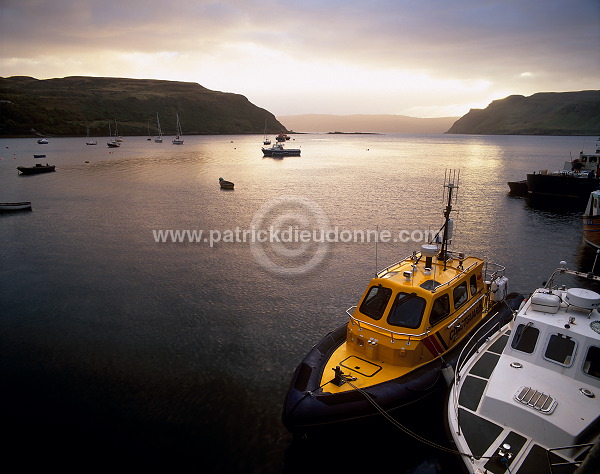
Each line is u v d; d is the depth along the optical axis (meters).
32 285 23.34
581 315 10.40
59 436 11.58
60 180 69.56
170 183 66.31
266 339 17.25
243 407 12.92
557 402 8.84
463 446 8.70
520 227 37.47
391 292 12.16
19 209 44.69
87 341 17.00
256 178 74.50
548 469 7.94
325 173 84.25
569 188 50.53
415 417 11.12
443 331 12.10
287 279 24.14
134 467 10.48
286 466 10.56
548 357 9.86
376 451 10.94
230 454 10.97
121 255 28.91
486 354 12.23
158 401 13.16
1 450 11.03
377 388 10.50
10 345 16.67
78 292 22.31
